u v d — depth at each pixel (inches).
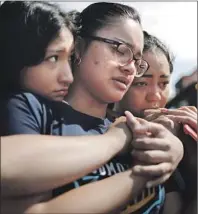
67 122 43.4
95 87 46.0
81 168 34.7
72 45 44.2
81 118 44.7
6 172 31.0
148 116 50.3
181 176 52.9
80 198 34.8
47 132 41.3
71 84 47.4
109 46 45.6
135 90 56.1
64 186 38.9
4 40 42.9
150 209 46.8
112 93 45.9
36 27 41.7
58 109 43.4
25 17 42.2
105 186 36.4
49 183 32.9
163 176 40.1
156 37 57.7
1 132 38.8
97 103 47.5
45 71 42.6
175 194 52.8
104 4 47.7
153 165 39.6
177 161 41.6
